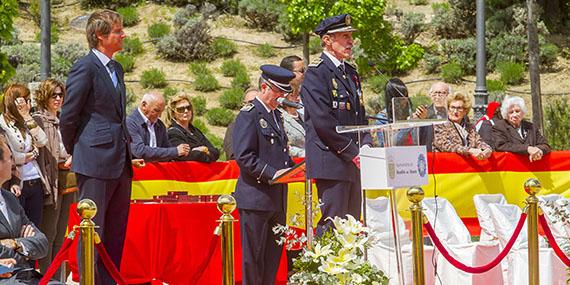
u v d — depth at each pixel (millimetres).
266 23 48719
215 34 47562
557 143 31812
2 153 11742
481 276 14922
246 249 13039
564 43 46562
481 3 24688
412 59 41188
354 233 11586
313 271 11531
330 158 13094
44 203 15359
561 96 41031
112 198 12852
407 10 50938
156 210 15320
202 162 17562
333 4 36250
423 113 17469
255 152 12977
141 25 49125
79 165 12516
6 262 11250
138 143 16578
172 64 44844
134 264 15305
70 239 10453
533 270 13406
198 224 15562
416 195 11945
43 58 24031
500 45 44625
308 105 13156
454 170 17984
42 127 15391
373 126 11797
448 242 15992
